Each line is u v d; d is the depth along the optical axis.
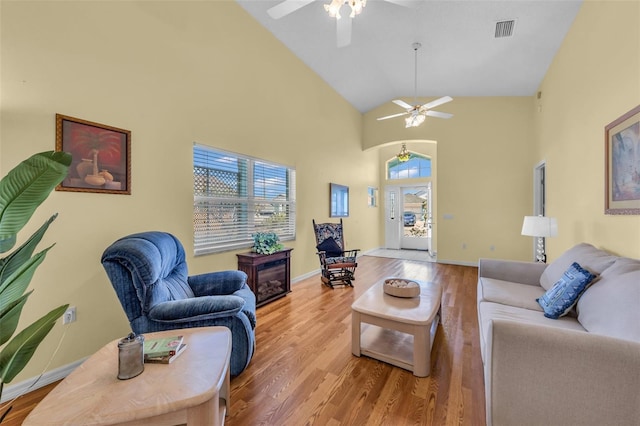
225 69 3.01
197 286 2.29
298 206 4.25
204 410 1.00
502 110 5.20
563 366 1.14
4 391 1.59
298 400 1.60
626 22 2.01
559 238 3.53
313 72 4.59
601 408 1.09
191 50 2.65
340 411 1.51
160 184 2.39
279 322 2.69
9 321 1.00
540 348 1.17
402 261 5.87
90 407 0.91
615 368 1.07
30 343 1.02
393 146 7.66
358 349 2.06
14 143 1.63
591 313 1.55
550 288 2.04
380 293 2.37
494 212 5.26
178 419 1.01
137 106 2.22
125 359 1.05
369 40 3.80
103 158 2.01
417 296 2.26
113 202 2.07
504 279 2.75
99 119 1.99
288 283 3.58
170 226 2.48
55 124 1.77
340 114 5.46
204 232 2.85
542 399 1.17
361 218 6.50
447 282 4.18
